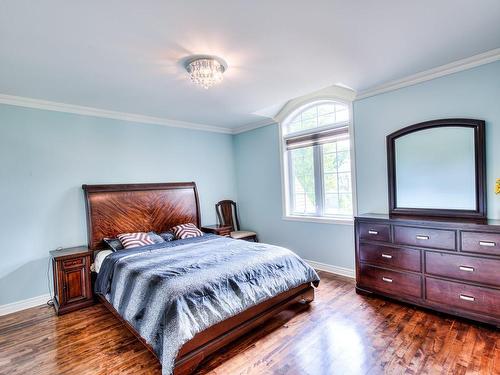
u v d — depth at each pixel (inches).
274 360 77.4
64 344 90.0
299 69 101.2
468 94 101.7
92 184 140.4
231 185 205.0
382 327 91.3
